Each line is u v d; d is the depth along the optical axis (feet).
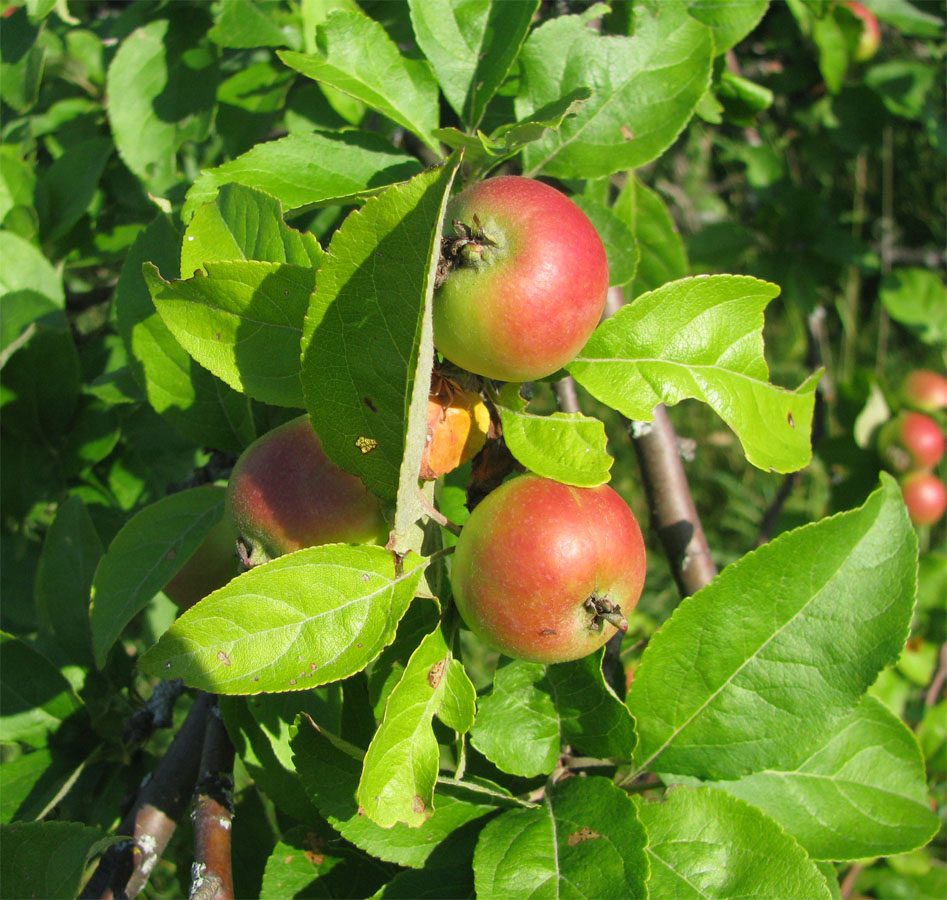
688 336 0.94
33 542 1.65
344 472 0.87
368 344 0.79
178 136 1.56
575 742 1.01
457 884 0.96
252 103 1.58
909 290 2.41
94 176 1.62
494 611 0.84
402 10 1.46
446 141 0.94
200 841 1.04
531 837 0.93
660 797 0.99
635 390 0.93
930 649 1.99
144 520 1.06
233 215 0.92
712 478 3.51
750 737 1.00
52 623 1.33
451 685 0.86
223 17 1.46
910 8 2.20
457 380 0.89
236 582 0.80
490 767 1.05
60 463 1.55
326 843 1.07
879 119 2.26
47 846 1.00
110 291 1.86
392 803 0.80
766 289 0.94
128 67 1.56
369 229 0.75
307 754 0.99
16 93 1.47
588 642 0.86
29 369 1.49
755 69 2.41
